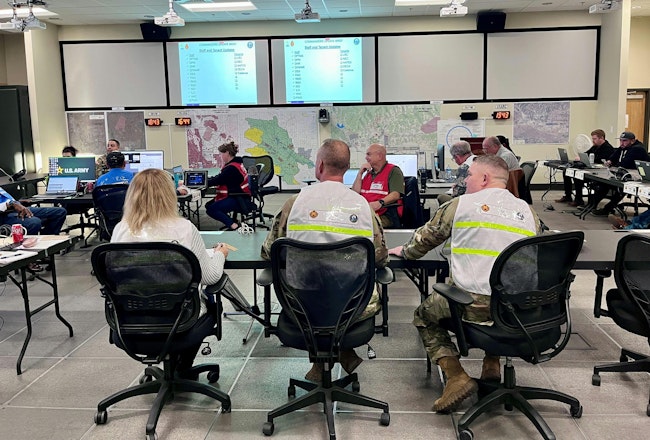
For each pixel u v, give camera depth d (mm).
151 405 2676
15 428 2494
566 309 2352
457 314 2367
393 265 2676
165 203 2420
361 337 2396
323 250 2166
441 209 2506
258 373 2996
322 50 9859
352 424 2475
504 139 7879
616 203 7531
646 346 3223
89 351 3332
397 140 10023
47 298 4398
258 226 6996
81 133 10250
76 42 10016
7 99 9102
